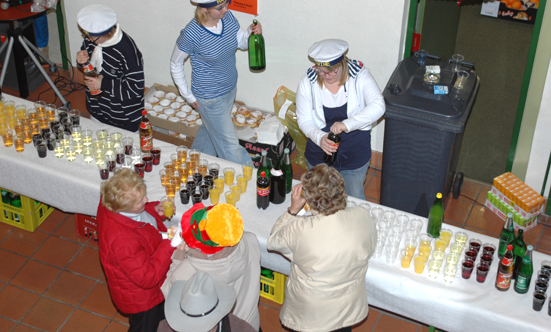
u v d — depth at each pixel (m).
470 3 7.82
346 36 4.62
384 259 3.02
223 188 3.50
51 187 3.69
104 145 3.78
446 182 4.18
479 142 5.46
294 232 2.63
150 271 2.78
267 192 3.29
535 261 2.98
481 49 6.93
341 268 2.60
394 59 4.55
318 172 2.52
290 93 5.12
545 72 4.10
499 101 5.99
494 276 2.91
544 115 4.27
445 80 4.04
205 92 4.33
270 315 3.74
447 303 2.81
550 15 3.87
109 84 4.06
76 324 3.67
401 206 4.38
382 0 4.31
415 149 4.00
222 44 4.09
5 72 5.57
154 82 5.80
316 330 2.81
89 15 3.82
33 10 5.24
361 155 3.90
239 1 4.83
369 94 3.63
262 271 3.67
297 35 4.81
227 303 2.41
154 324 3.02
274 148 4.87
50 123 4.03
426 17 4.77
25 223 4.30
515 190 4.48
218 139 4.66
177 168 3.60
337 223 2.55
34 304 3.79
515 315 2.70
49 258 4.13
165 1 5.19
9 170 3.77
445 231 3.14
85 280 3.97
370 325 3.70
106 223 2.77
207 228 2.43
